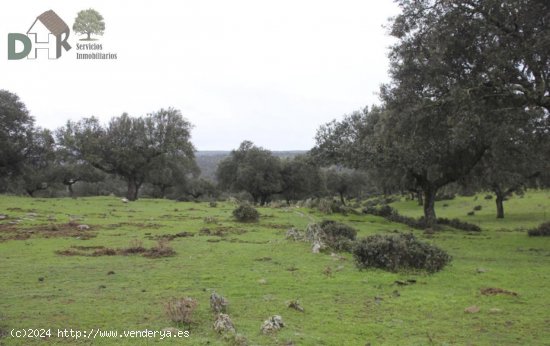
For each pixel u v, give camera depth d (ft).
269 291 30.68
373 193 358.43
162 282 33.04
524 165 93.50
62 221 74.38
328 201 114.83
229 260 42.86
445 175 98.94
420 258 38.63
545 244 64.18
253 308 26.30
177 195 264.11
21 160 150.00
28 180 187.32
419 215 175.83
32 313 24.32
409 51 57.06
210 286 31.94
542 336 22.04
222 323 21.66
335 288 31.78
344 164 110.01
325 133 111.86
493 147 67.26
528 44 47.91
